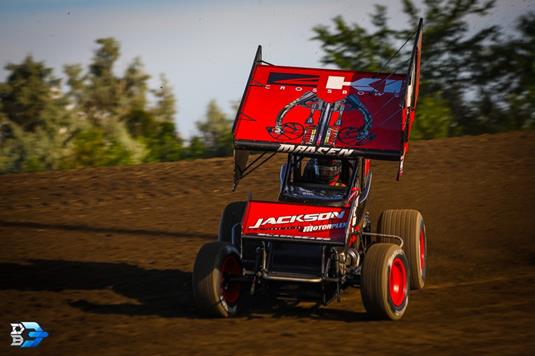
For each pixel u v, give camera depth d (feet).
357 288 63.16
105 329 53.26
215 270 53.93
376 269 52.60
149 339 50.70
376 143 54.60
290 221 54.85
